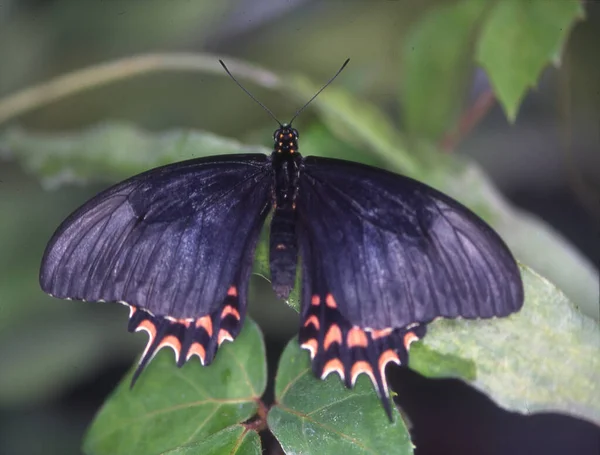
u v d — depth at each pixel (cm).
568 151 53
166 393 44
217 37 55
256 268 45
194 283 44
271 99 54
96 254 43
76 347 51
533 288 44
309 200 44
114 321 52
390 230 43
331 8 54
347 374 43
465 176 49
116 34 54
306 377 43
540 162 56
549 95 55
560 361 43
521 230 49
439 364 43
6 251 51
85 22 54
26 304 51
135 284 44
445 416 53
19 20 54
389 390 43
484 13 50
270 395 45
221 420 43
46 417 52
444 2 53
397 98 54
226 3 54
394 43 54
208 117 54
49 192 52
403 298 43
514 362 43
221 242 44
